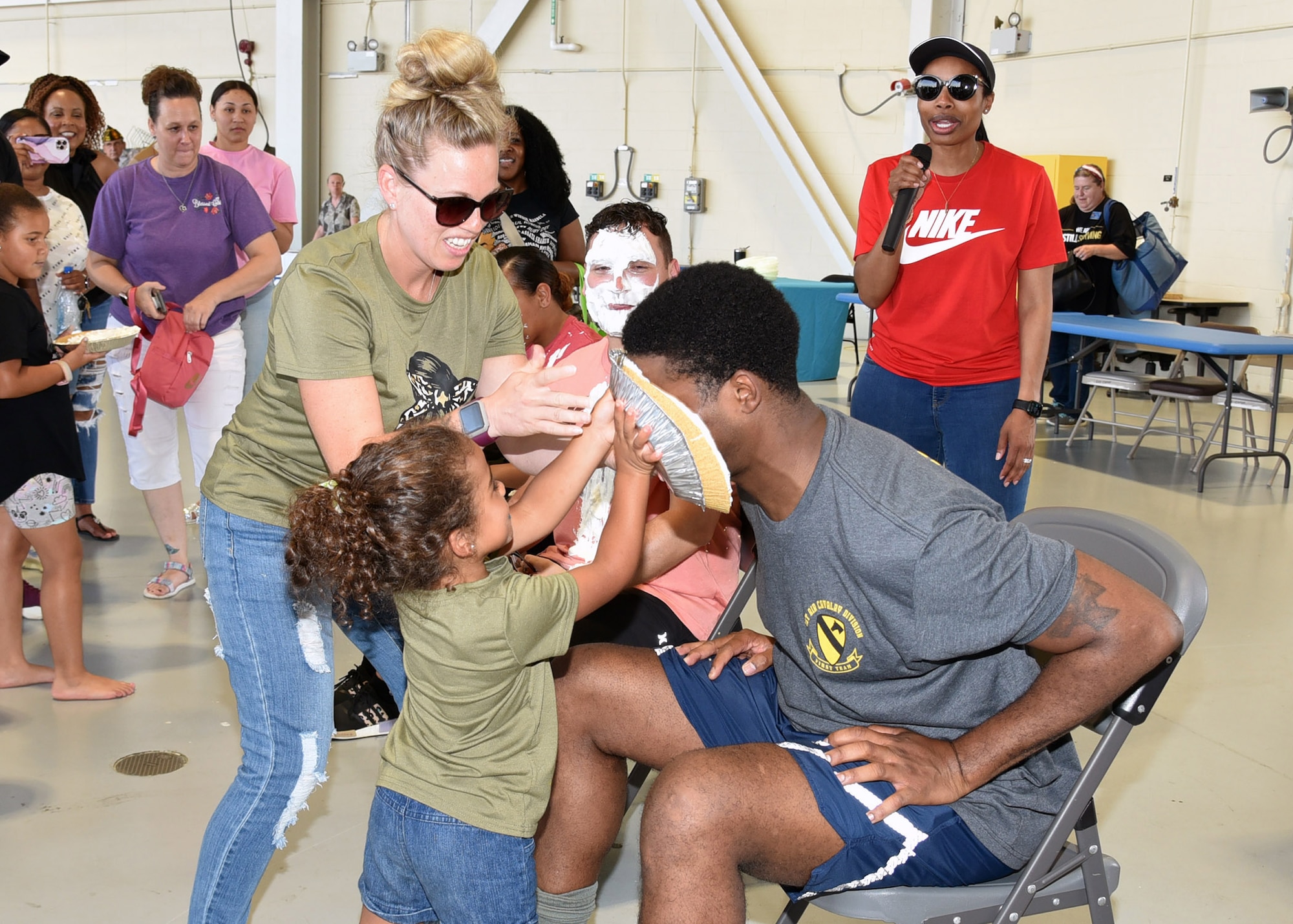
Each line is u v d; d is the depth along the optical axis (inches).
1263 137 316.5
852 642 54.8
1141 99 350.0
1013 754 53.1
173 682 120.6
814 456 54.0
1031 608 50.0
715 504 54.9
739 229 454.9
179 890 82.9
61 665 115.2
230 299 141.9
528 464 80.8
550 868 66.0
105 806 94.7
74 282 139.6
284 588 66.2
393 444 55.4
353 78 490.0
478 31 469.1
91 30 557.6
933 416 118.0
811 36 436.8
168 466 145.8
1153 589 57.3
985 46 398.3
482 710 57.7
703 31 435.8
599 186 466.3
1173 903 85.1
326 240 61.8
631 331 54.2
